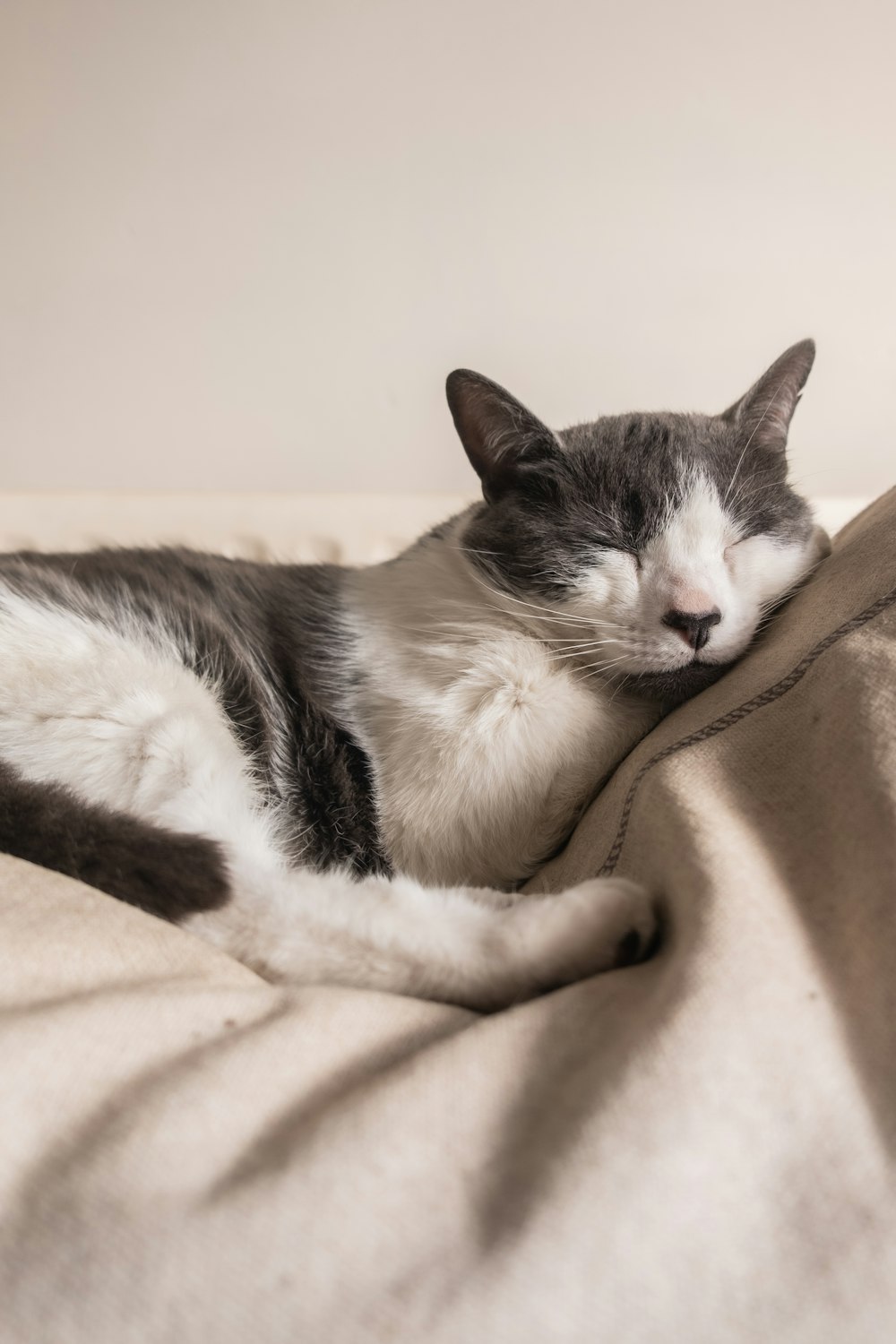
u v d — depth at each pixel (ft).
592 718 1.53
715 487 1.56
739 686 1.35
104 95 2.34
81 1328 0.84
